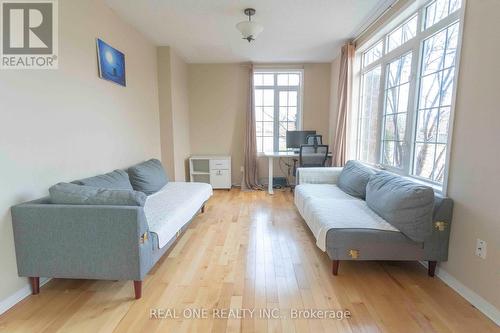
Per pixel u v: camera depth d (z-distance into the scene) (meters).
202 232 3.08
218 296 1.89
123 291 1.94
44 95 2.06
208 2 2.84
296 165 5.45
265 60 5.21
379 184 2.54
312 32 3.70
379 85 3.44
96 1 2.70
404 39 2.96
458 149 1.93
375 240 2.04
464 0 1.86
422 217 1.95
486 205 1.69
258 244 2.75
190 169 5.31
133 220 1.74
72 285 2.02
